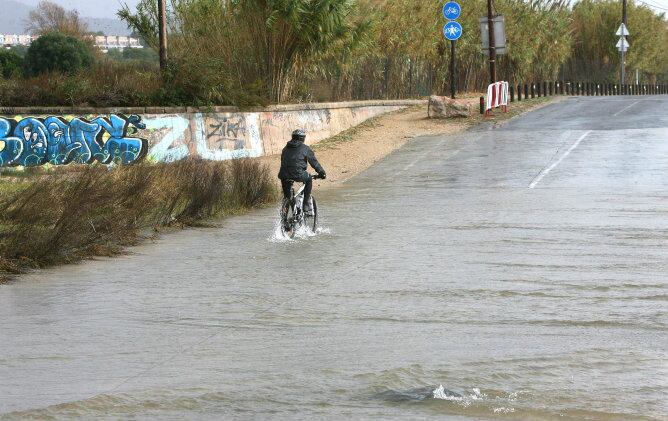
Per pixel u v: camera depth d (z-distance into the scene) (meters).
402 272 19.06
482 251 21.72
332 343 13.12
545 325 14.09
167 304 16.23
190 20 51.56
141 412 9.99
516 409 9.89
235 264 20.61
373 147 50.25
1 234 21.22
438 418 9.62
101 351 12.89
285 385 10.96
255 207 32.97
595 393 10.45
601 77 121.75
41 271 20.30
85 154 37.94
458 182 37.59
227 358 12.36
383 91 67.69
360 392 10.64
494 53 64.56
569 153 43.91
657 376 11.15
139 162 34.12
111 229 23.84
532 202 31.27
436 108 61.03
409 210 30.36
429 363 11.88
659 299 15.96
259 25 50.50
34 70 75.56
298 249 22.73
